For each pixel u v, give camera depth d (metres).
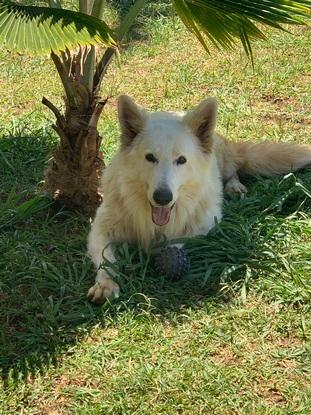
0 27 2.09
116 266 2.32
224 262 2.40
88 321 2.20
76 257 2.46
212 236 2.48
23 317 2.23
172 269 2.32
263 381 2.03
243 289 2.29
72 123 2.55
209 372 2.04
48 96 3.54
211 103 2.41
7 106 3.43
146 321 2.19
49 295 2.30
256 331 2.17
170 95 3.52
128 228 2.46
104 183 2.51
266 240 2.48
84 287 2.31
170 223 2.43
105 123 3.21
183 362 2.07
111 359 2.09
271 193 2.71
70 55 2.48
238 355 2.10
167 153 2.34
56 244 2.49
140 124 2.41
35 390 2.01
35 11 2.11
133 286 2.29
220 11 2.19
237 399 1.98
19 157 2.98
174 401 1.97
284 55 3.91
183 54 3.99
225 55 3.94
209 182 2.50
